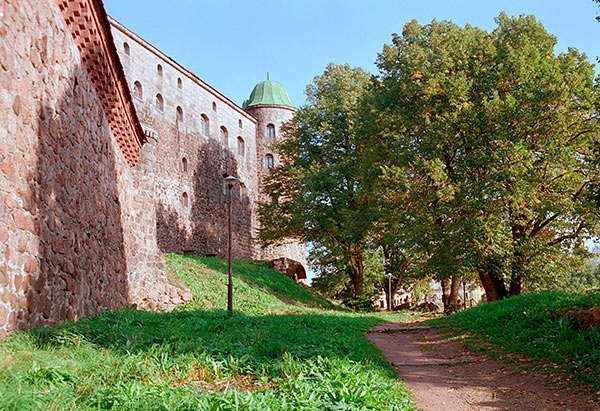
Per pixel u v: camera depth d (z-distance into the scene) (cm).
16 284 594
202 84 4216
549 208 1962
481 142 2008
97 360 573
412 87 2255
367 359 930
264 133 5200
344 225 3148
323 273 4238
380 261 3994
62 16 828
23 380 438
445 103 2186
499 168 1930
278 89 5512
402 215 2244
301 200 3306
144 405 443
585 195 1988
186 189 3912
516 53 2114
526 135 2062
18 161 616
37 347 570
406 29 2520
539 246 2023
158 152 3584
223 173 4481
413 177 2247
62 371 484
